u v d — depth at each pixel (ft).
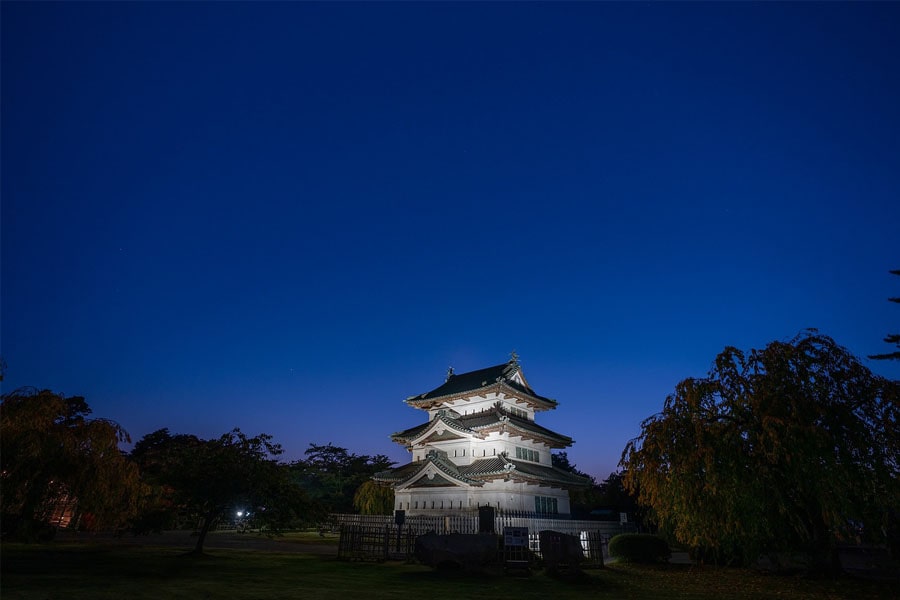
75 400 177.78
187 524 102.73
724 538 75.46
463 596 55.72
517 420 168.55
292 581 63.31
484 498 147.43
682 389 80.84
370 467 345.72
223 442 104.99
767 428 69.72
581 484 170.91
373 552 92.58
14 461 54.80
